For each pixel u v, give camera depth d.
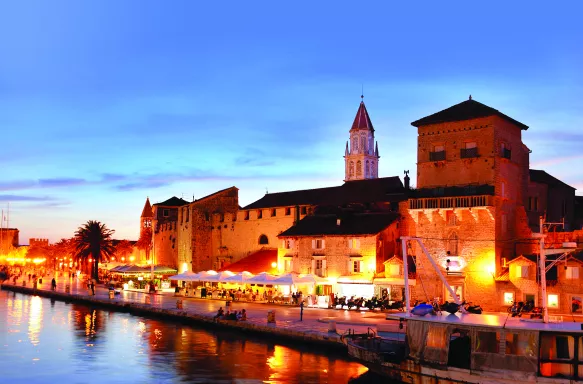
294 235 99.31
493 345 38.72
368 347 48.91
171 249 143.75
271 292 98.94
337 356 53.53
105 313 90.56
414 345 42.62
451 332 40.44
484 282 77.31
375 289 88.19
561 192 95.88
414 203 83.25
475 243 78.56
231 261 125.62
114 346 59.72
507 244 80.25
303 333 57.12
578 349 36.78
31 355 55.00
